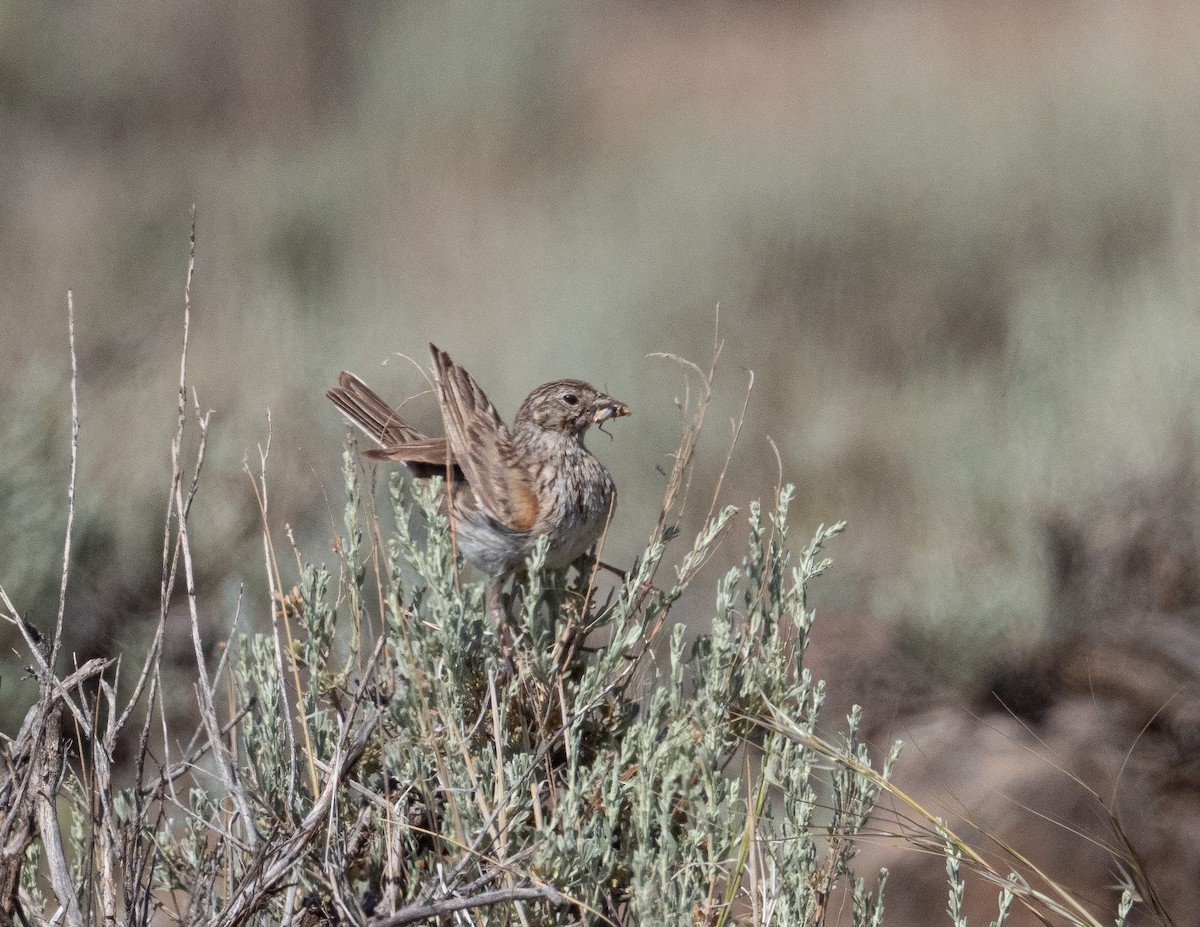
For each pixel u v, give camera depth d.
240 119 33.00
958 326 19.20
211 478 12.03
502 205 24.95
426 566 5.72
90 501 11.27
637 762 5.59
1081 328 16.64
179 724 9.23
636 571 5.86
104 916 5.02
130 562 10.98
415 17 31.19
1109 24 28.56
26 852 5.46
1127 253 19.89
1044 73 25.92
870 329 18.86
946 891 8.16
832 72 30.38
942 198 20.98
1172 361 14.20
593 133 29.94
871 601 12.36
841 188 21.59
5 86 32.41
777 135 26.25
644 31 36.94
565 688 5.86
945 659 10.83
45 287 21.08
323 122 32.34
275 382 14.38
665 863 5.08
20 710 9.48
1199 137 21.67
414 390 13.85
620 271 20.31
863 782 5.61
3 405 12.23
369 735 5.65
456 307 20.19
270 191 25.89
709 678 5.62
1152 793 9.07
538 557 5.86
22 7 33.09
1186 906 8.30
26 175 29.78
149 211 25.06
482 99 29.44
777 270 20.09
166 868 5.54
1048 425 14.24
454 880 5.03
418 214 24.42
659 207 22.80
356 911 4.98
